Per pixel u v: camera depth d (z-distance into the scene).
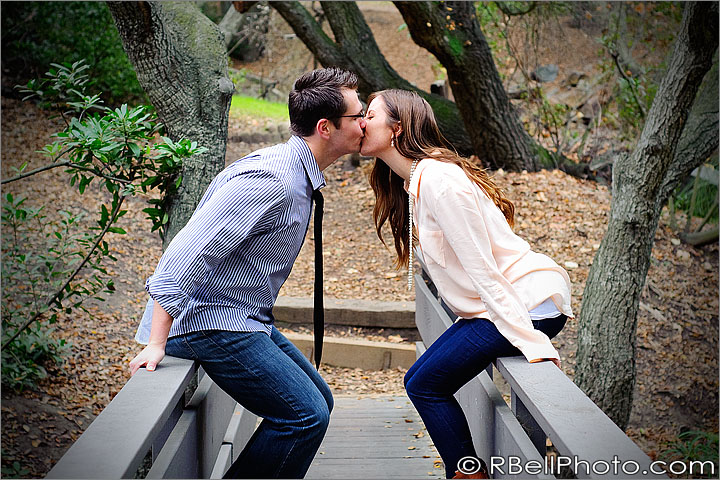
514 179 9.09
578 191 8.86
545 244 7.74
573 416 1.91
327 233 8.42
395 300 7.07
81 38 10.70
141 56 3.88
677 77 4.90
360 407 5.14
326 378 6.14
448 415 2.62
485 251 2.41
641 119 9.60
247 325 2.25
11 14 10.78
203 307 2.22
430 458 4.05
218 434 2.94
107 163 3.74
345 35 9.69
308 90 2.32
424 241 2.54
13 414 4.98
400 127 2.58
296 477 2.32
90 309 6.57
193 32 4.07
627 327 5.14
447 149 2.60
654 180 5.06
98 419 1.81
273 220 2.18
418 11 8.33
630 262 5.15
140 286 7.14
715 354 6.89
